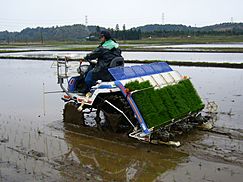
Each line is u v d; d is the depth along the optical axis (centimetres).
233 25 17075
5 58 3669
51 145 800
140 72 865
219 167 645
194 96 923
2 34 16662
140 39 9394
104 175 630
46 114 1104
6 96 1437
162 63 948
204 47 4628
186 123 861
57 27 15550
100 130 893
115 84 805
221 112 1045
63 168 666
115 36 9550
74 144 803
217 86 1548
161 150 744
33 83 1797
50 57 3503
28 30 16325
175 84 889
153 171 643
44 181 608
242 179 594
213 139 798
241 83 1623
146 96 786
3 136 875
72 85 977
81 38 13150
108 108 882
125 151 748
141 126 765
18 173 645
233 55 3253
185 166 657
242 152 712
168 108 817
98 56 870
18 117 1074
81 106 897
